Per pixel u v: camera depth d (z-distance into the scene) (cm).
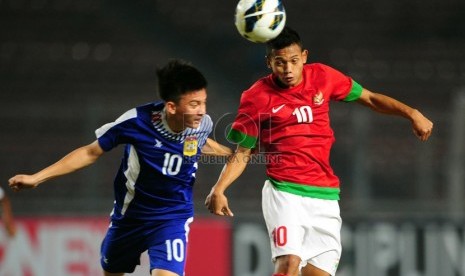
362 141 4366
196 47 6925
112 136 2141
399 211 4328
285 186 2239
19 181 2030
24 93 6272
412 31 7175
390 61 6831
